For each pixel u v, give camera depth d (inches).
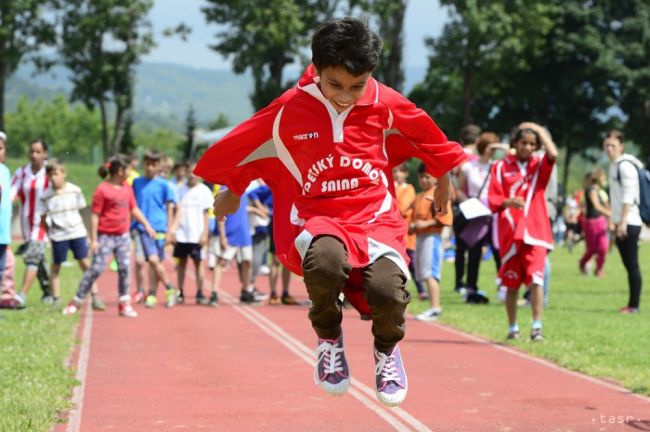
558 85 2370.8
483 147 580.4
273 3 1962.4
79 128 6067.9
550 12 2285.9
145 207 578.2
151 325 482.0
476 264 609.3
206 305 593.0
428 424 263.0
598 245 863.7
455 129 2324.1
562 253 1317.7
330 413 276.4
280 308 581.3
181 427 257.4
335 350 191.5
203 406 285.1
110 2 1936.5
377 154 188.4
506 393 308.3
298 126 188.1
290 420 267.3
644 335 447.2
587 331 461.1
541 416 273.0
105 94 2034.9
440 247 521.0
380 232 184.4
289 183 193.9
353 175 186.9
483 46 2130.9
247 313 549.0
